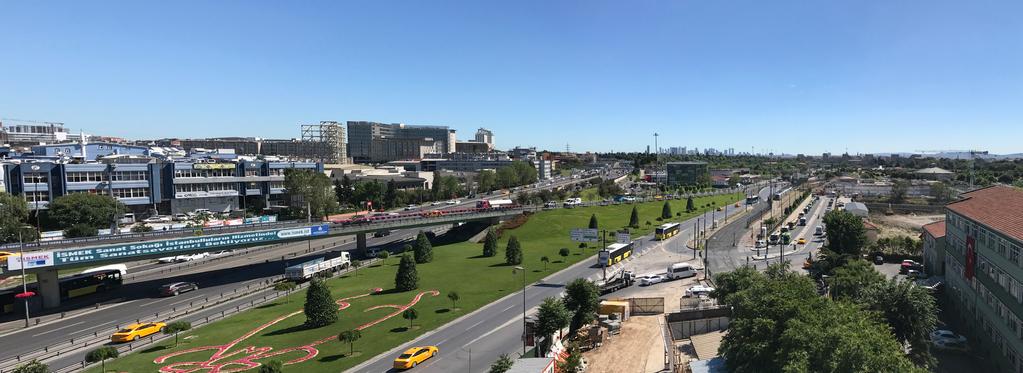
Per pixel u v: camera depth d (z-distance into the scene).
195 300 93.56
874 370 37.09
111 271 102.25
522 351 64.69
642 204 197.75
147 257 96.12
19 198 124.56
